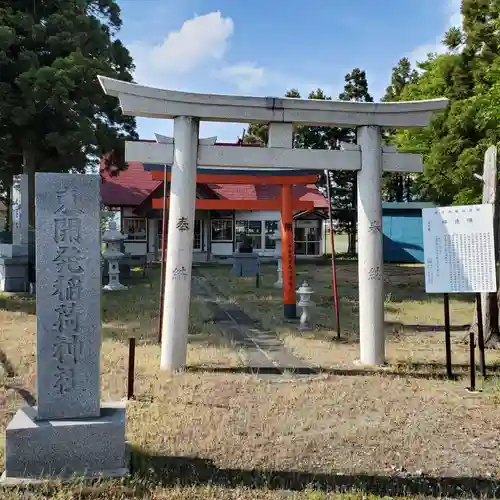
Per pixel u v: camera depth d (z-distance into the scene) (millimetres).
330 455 4539
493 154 8469
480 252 6621
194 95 6941
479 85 15281
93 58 17094
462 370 7164
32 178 17203
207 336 9398
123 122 19938
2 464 4211
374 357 7438
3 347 8242
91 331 4285
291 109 7211
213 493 3844
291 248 11547
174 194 7051
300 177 11297
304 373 7047
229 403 5762
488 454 4598
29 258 15023
